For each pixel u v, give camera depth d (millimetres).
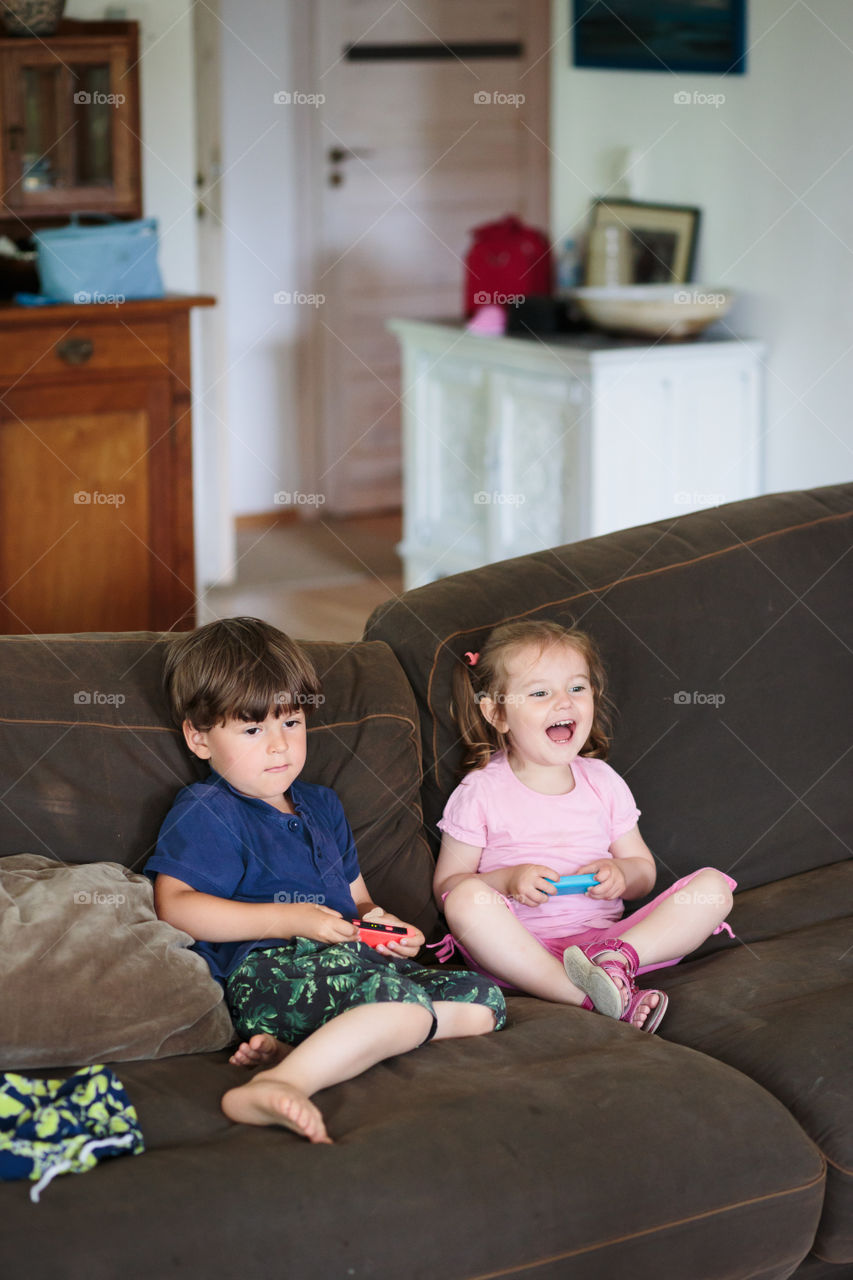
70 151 3270
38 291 3350
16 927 1454
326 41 5062
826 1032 1519
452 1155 1268
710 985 1667
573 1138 1308
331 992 1476
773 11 3486
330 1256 1186
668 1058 1460
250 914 1568
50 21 3176
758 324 3699
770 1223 1351
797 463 3664
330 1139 1292
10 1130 1259
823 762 2062
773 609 2070
